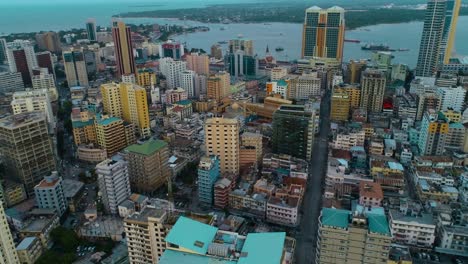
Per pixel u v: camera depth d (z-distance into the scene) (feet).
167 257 495.41
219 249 492.95
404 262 606.14
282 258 495.00
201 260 489.26
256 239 513.86
